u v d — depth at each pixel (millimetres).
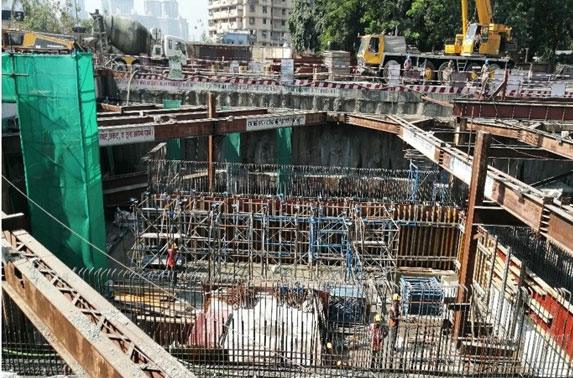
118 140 16828
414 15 44000
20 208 16312
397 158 25438
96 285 13453
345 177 22609
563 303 11914
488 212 11867
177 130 18578
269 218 16906
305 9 58188
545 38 48438
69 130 13961
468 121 20172
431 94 25688
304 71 38500
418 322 12625
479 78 28750
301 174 23812
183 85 26922
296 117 22781
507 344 11328
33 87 13742
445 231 17797
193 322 12266
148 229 17391
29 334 10836
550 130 19969
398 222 17625
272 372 10789
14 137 16312
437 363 11219
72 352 5621
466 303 12242
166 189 18516
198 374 10531
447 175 21719
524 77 29406
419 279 16516
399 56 32625
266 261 16641
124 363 4750
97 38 37312
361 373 11164
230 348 11273
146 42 38906
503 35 33219
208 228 16688
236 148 24594
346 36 49656
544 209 9453
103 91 27641
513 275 13906
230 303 13156
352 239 16703
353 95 25938
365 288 14492
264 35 114125
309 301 13250
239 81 26453
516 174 24609
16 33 28453
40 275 6445
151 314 12164
